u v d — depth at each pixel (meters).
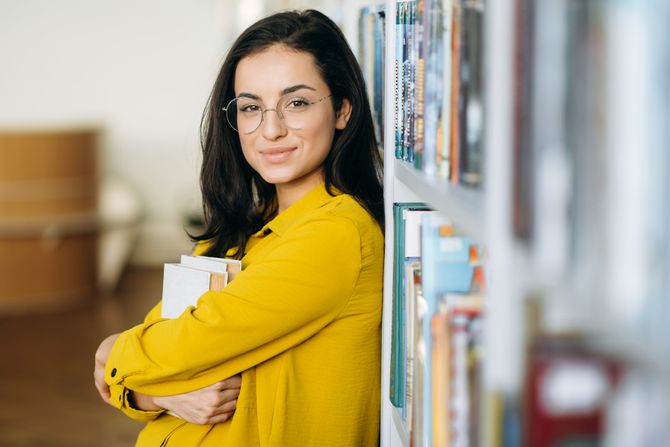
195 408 1.48
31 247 5.54
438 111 0.99
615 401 0.57
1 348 4.63
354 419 1.50
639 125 0.50
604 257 0.52
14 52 6.89
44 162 5.49
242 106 1.58
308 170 1.57
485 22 0.73
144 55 6.99
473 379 0.87
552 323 0.61
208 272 1.54
